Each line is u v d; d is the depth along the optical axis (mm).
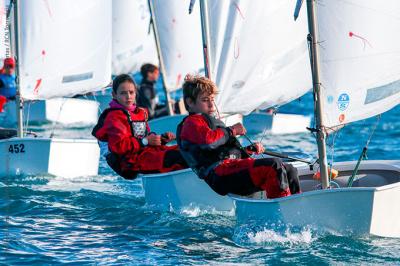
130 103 30547
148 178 31312
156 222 29406
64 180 38062
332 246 25453
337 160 44562
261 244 26250
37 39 41938
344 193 25406
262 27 34000
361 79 27234
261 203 26438
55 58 42656
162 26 56531
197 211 30812
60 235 27641
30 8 41750
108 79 45031
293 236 26062
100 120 30594
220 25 35250
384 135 53406
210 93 27422
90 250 25875
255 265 24156
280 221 26219
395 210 25844
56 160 38375
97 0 44031
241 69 34219
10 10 40125
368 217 25375
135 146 30328
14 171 38469
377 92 27406
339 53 27078
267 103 34281
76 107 62156
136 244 26562
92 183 37438
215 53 35531
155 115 55438
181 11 56719
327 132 27188
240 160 26875
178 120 52562
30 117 61812
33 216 30312
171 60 56656
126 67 74812
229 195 27547
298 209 25906
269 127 57000
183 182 30672
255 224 26828
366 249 25125
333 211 25609
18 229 28312
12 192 34500
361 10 27016
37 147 38156
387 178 30016
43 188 35688
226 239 27094
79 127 60844
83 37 43688
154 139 30359
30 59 41688
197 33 57156
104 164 43500
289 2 33969
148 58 75438
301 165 30812
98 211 31109
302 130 58312
